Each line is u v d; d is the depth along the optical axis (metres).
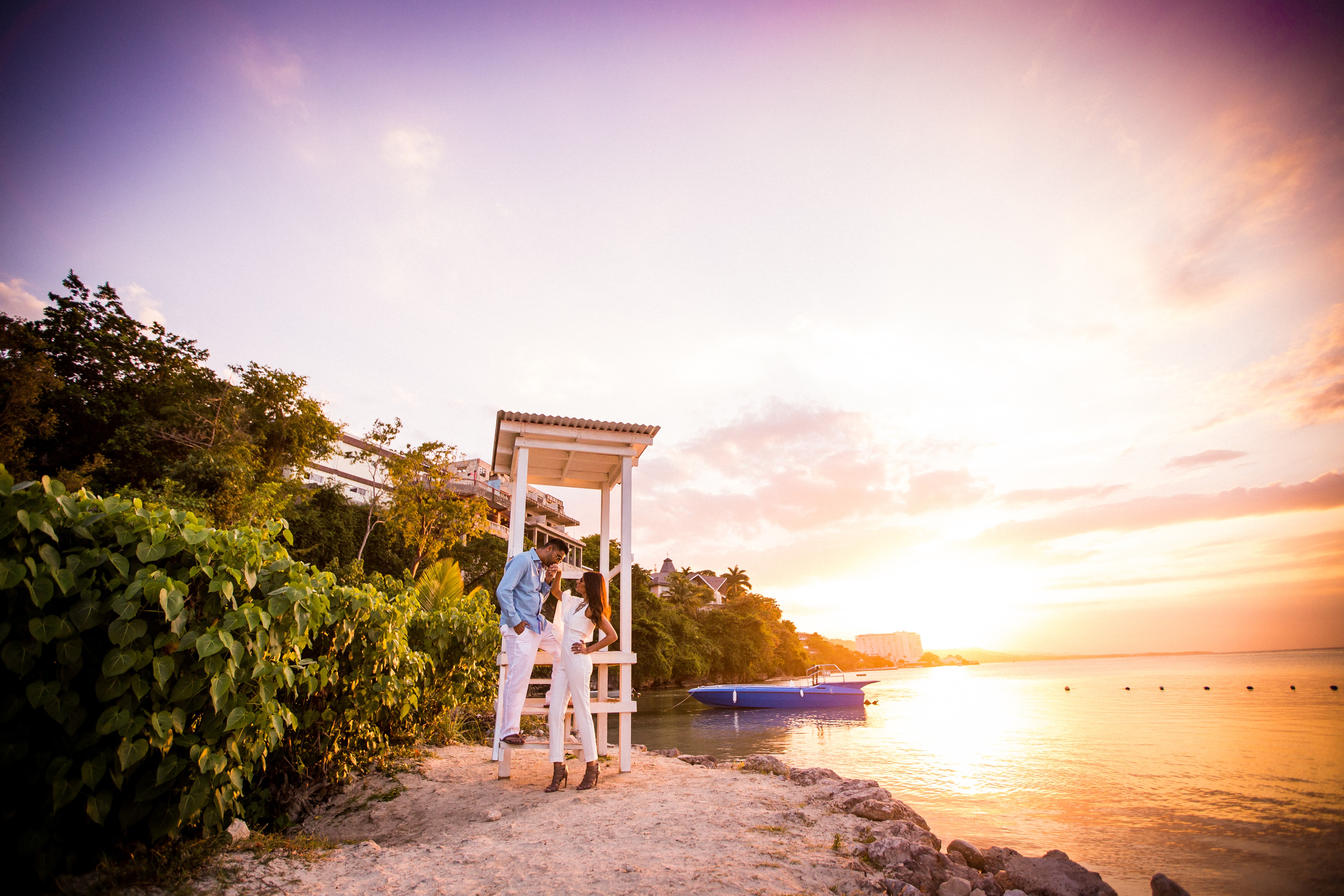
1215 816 8.52
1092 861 6.62
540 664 6.75
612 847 4.04
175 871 3.24
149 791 3.29
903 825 4.80
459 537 28.53
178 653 3.45
